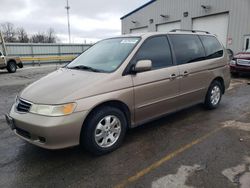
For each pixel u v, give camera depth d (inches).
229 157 123.6
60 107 111.2
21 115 118.4
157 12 862.5
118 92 128.6
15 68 632.4
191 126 167.9
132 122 141.6
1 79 478.9
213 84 199.3
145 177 108.0
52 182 106.2
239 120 178.9
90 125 120.9
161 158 124.5
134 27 1003.3
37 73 590.9
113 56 146.3
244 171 110.5
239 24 588.7
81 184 104.4
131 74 136.3
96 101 119.4
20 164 121.4
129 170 114.2
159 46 156.3
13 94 304.3
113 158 125.8
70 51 1078.4
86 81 124.1
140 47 145.0
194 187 99.8
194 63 176.2
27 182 106.4
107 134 129.3
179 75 162.1
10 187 103.0
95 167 117.4
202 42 190.5
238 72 380.8
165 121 178.4
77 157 127.3
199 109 206.2
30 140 117.7
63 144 113.3
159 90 150.2
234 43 606.9
